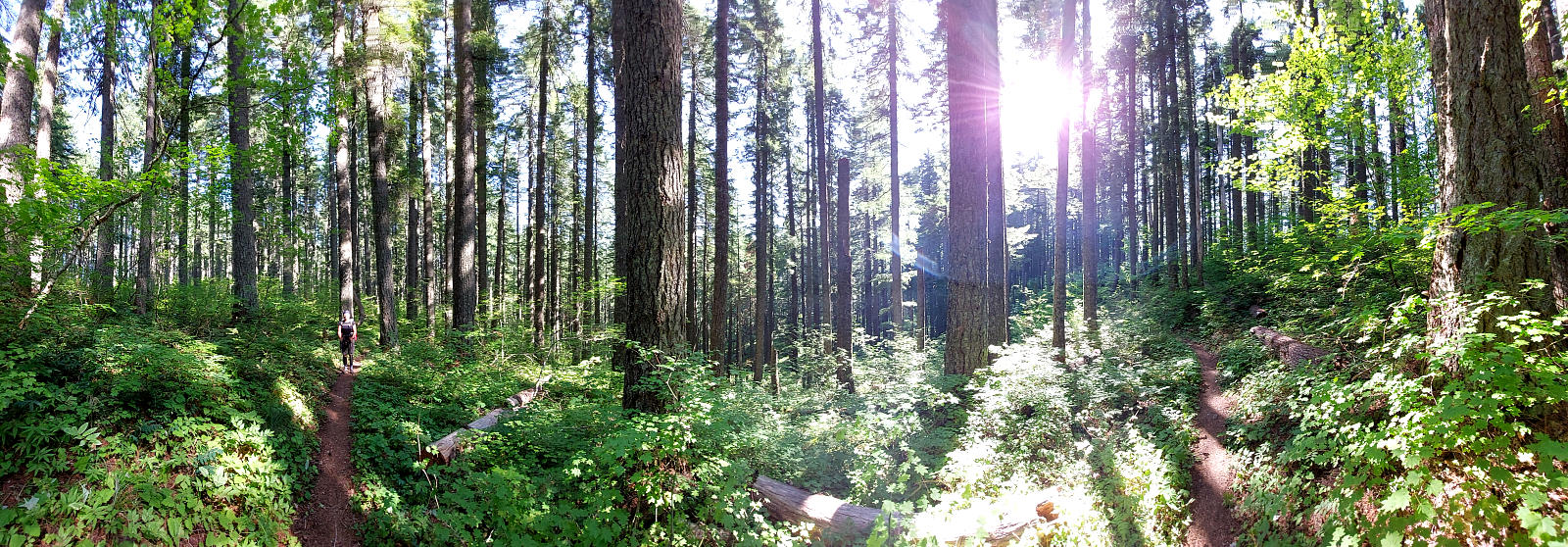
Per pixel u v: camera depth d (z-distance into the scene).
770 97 20.09
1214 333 13.55
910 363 13.55
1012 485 5.69
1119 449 6.62
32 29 8.02
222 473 4.53
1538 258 4.23
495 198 30.20
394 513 5.08
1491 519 3.36
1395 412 3.93
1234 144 21.00
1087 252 13.87
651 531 4.75
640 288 6.17
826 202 19.58
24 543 3.38
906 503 4.64
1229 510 5.52
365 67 13.42
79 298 6.63
